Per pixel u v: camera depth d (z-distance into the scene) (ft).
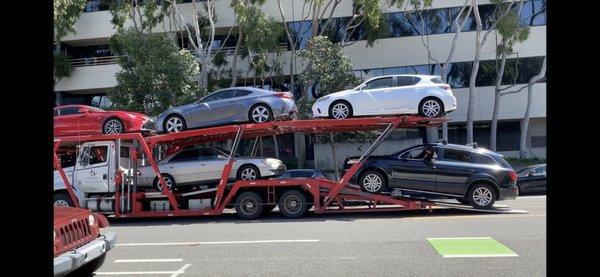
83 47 112.47
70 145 47.03
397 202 43.47
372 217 42.60
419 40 98.43
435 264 24.82
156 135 45.98
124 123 47.37
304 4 91.56
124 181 45.21
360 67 99.25
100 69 103.65
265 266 25.34
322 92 79.61
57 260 19.19
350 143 78.02
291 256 27.50
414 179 43.65
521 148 93.30
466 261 25.27
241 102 45.11
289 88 96.78
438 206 43.52
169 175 46.52
